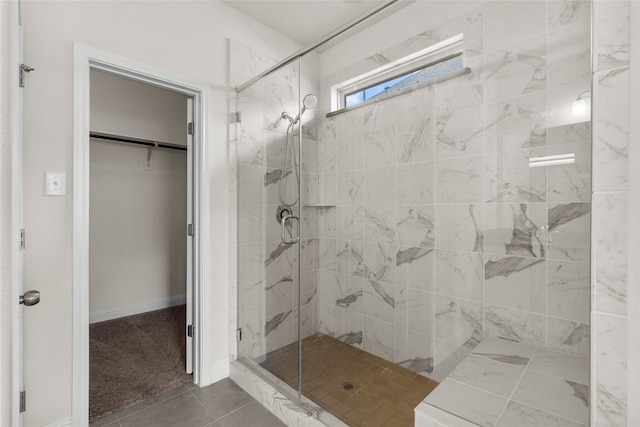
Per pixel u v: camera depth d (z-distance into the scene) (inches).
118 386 80.3
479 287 66.9
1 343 17.8
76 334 62.1
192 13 80.4
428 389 70.7
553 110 56.8
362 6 87.6
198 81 80.7
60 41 61.0
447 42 70.7
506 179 62.7
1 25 17.3
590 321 29.3
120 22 68.8
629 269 26.2
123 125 128.4
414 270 75.7
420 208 74.5
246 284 87.4
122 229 131.0
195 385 81.6
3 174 18.1
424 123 73.6
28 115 57.2
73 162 61.8
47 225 59.2
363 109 82.5
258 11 90.1
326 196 86.4
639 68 25.6
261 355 83.7
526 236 60.7
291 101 82.5
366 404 67.1
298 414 65.7
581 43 53.8
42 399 59.0
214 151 84.1
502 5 63.0
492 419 48.6
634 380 26.0
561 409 48.0
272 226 84.3
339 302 86.1
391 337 78.5
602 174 28.4
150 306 138.6
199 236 82.0
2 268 18.0
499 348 64.1
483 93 65.2
